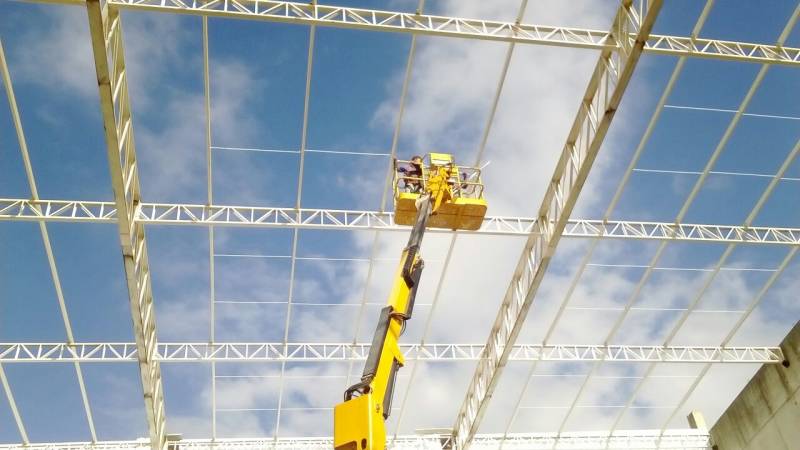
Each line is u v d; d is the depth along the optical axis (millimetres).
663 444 31547
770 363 27844
